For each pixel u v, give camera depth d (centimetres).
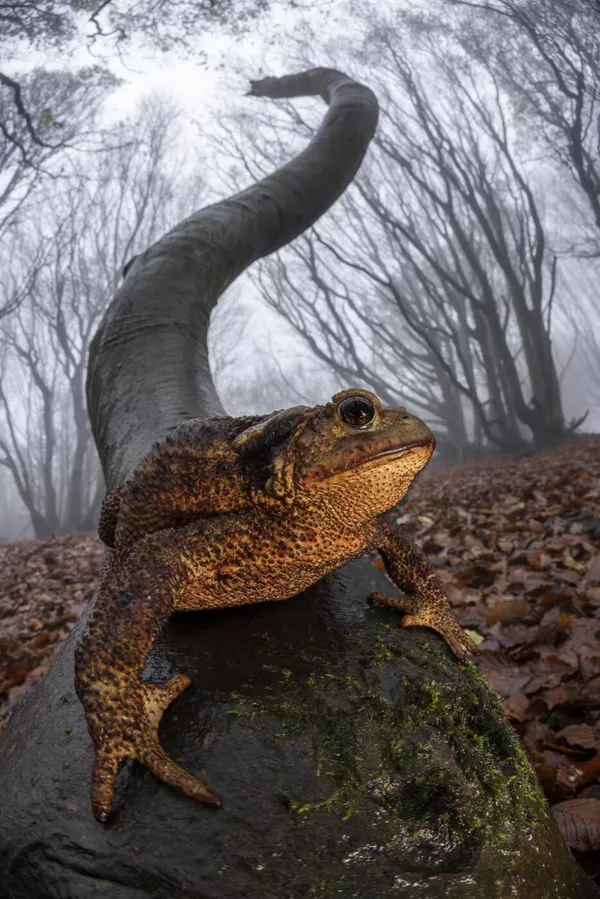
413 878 10
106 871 10
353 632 15
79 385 203
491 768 12
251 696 13
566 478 73
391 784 11
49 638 41
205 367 31
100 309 203
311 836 11
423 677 13
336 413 13
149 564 13
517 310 169
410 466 13
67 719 13
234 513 14
